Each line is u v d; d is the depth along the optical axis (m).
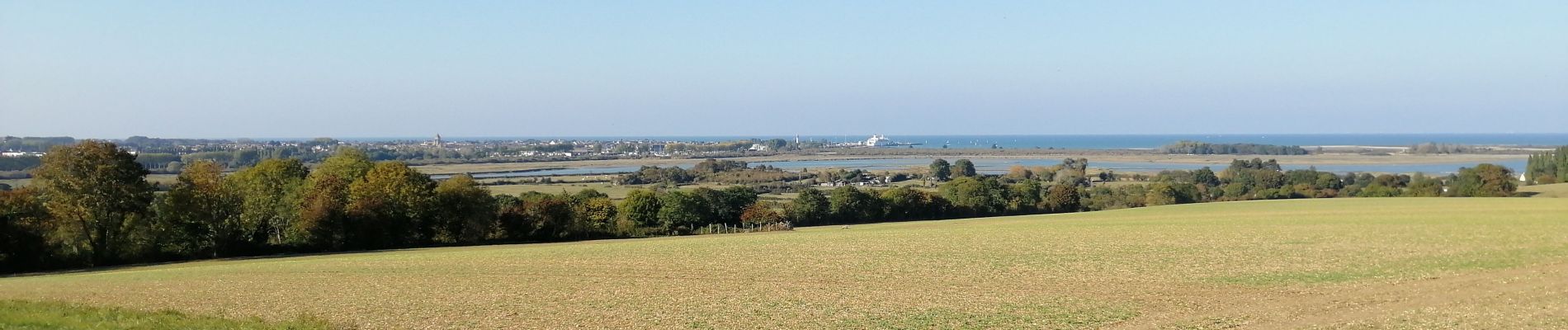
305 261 59.84
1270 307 30.56
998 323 28.97
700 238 77.12
